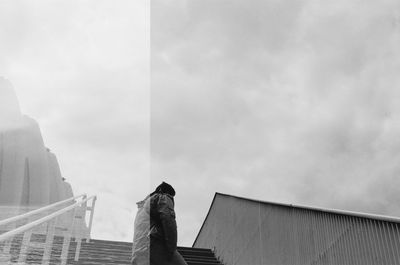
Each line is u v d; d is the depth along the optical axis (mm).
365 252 2551
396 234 2242
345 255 2797
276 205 4316
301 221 3619
